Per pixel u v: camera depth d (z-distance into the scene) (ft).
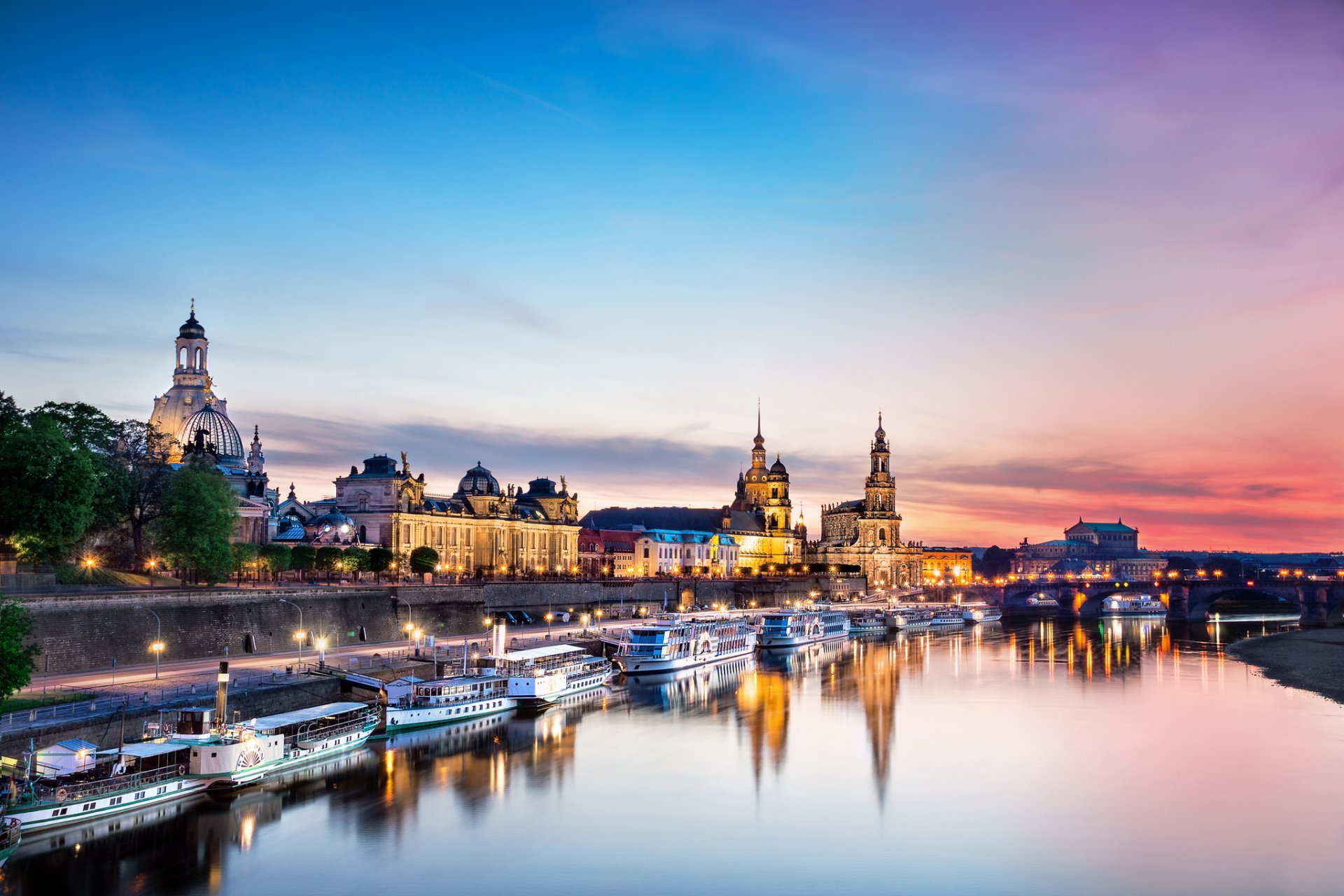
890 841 334.44
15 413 536.83
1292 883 302.86
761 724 507.30
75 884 288.30
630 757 435.94
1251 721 521.24
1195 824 351.87
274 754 381.19
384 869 305.12
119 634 484.33
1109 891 296.30
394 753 434.71
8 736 319.06
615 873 305.53
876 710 552.41
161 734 369.50
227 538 595.06
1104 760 436.35
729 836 337.72
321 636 577.02
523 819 350.64
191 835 327.47
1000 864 314.76
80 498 497.46
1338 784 399.44
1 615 335.26
